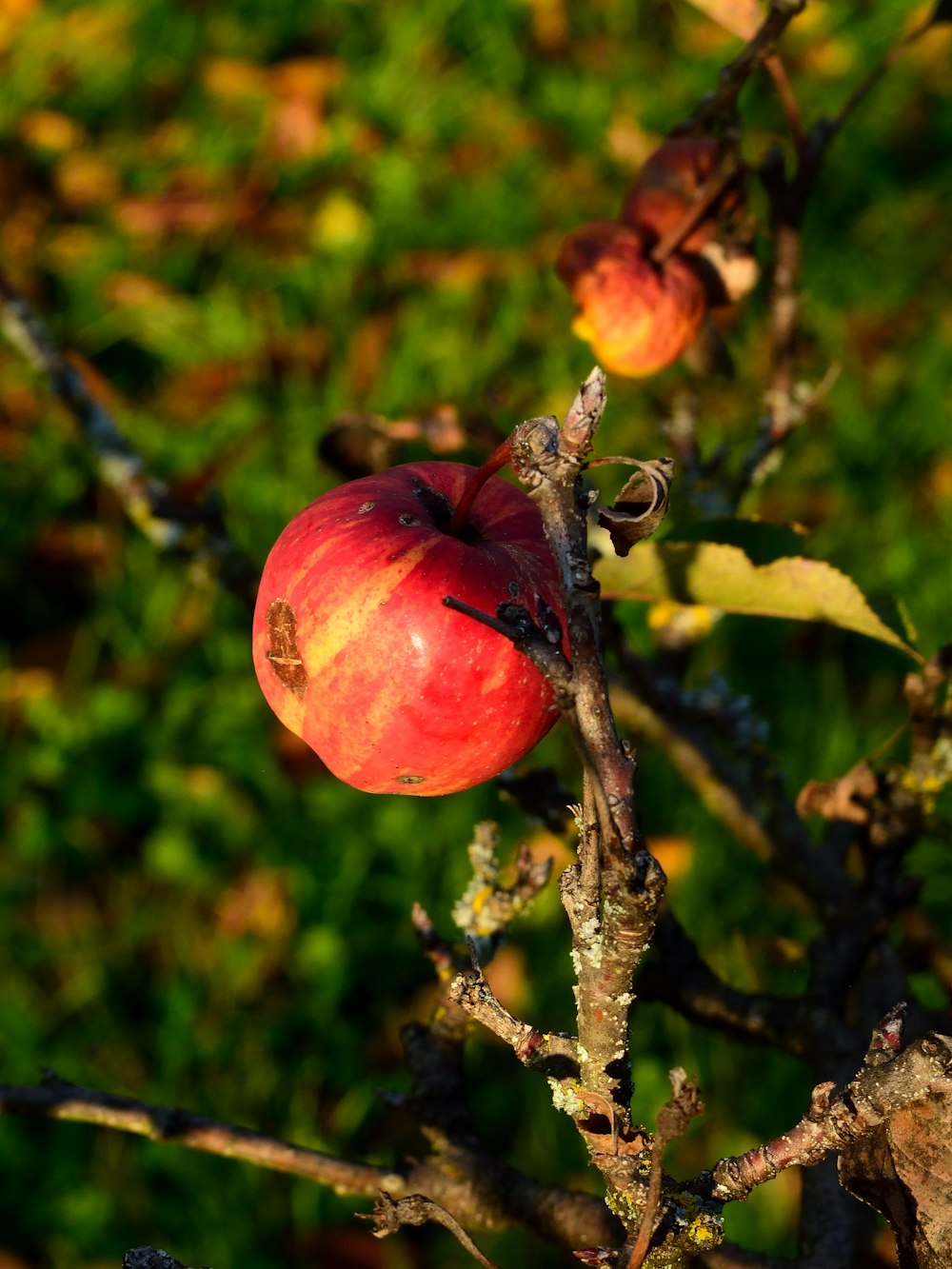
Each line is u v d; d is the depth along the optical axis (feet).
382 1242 9.89
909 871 10.98
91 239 16.02
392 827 11.78
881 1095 3.12
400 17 17.98
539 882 5.38
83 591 13.58
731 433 13.35
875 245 15.30
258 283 15.57
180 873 11.84
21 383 14.43
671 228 6.27
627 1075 3.28
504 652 3.90
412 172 16.24
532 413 14.05
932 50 17.07
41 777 12.43
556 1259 9.58
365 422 6.57
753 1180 3.36
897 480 13.41
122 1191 10.23
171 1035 10.94
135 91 17.60
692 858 10.93
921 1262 3.27
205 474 9.24
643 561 5.27
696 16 17.56
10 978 11.30
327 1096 10.69
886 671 12.19
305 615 3.97
